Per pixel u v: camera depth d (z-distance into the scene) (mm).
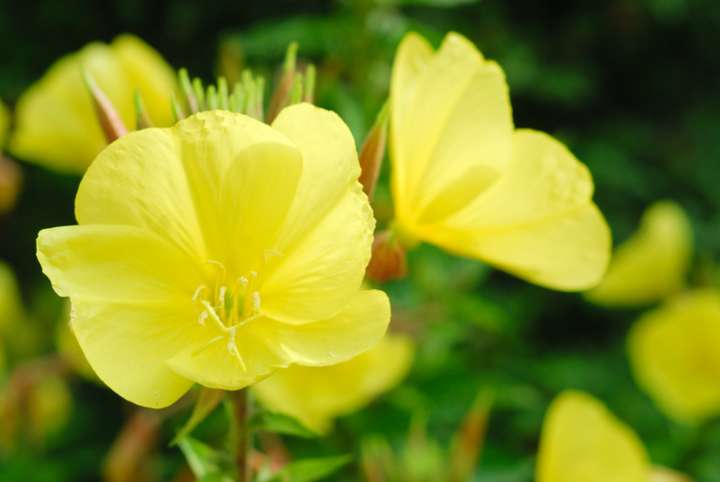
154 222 344
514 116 1478
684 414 772
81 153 614
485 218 401
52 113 598
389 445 604
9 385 650
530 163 404
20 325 803
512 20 1459
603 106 1542
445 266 665
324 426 570
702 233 1398
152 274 346
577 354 1153
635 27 1508
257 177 347
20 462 725
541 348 1296
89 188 340
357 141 604
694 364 766
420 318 640
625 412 1011
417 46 401
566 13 1486
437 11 1197
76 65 586
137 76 543
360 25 663
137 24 1297
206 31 1272
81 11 1298
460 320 715
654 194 1445
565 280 401
